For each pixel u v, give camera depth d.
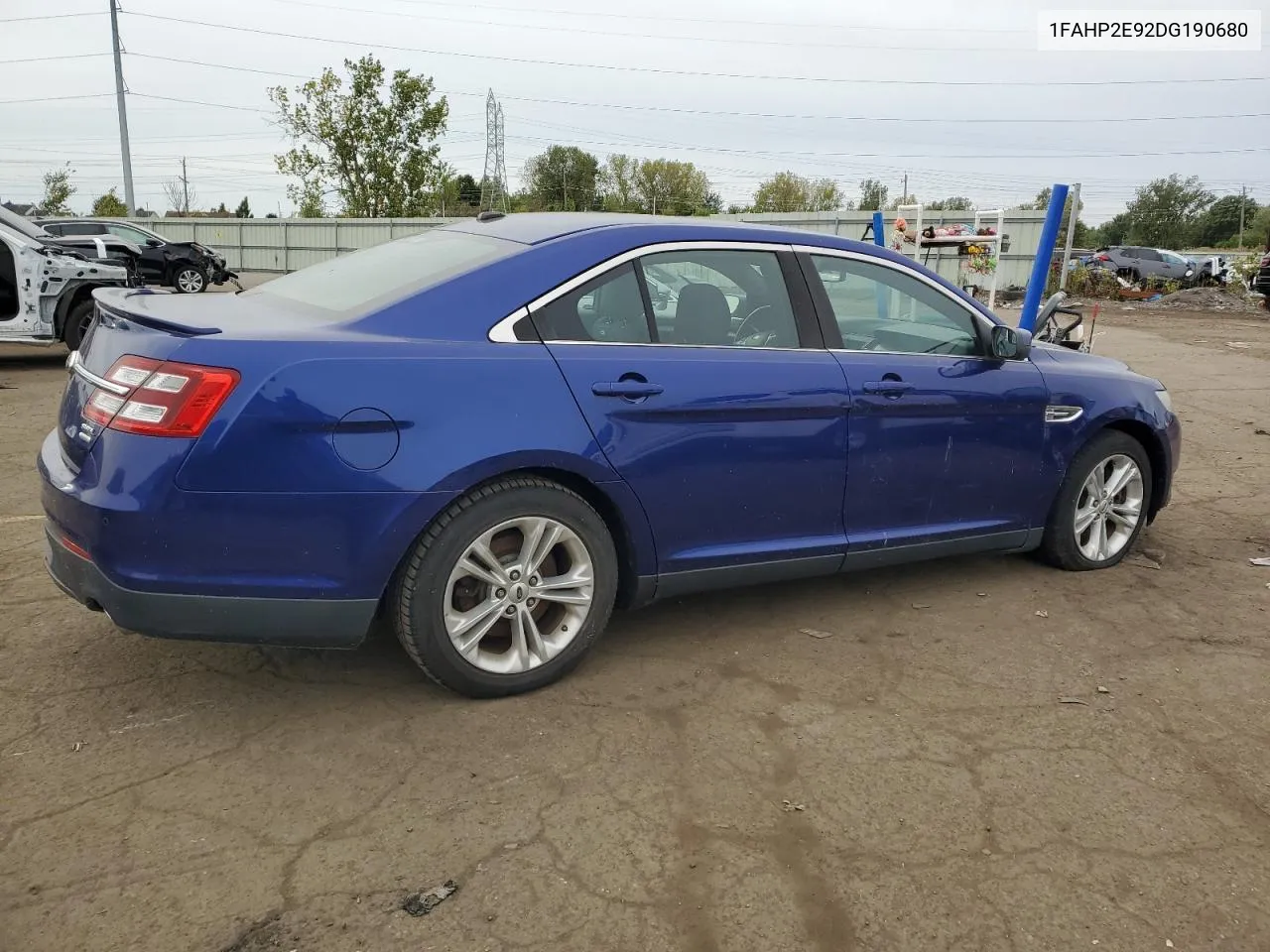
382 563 2.98
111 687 3.34
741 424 3.57
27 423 7.86
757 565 3.75
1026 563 4.93
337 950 2.17
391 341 3.04
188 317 3.12
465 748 3.01
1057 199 8.97
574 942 2.21
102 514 2.78
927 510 4.16
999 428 4.29
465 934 2.23
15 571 4.41
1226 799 2.86
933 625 4.11
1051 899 2.40
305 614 2.95
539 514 3.22
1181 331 18.58
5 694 3.28
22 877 2.37
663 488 3.44
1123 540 4.89
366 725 3.14
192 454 2.77
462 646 3.18
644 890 2.40
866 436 3.89
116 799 2.70
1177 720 3.33
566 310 3.33
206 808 2.67
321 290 3.59
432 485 2.98
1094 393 4.59
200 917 2.25
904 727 3.23
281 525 2.86
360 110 39.28
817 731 3.19
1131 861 2.56
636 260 3.51
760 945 2.22
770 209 71.69
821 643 3.90
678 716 3.26
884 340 4.08
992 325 4.33
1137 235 82.00
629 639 3.89
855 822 2.70
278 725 3.12
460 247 3.61
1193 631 4.11
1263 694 3.54
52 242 10.77
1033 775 2.95
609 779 2.87
